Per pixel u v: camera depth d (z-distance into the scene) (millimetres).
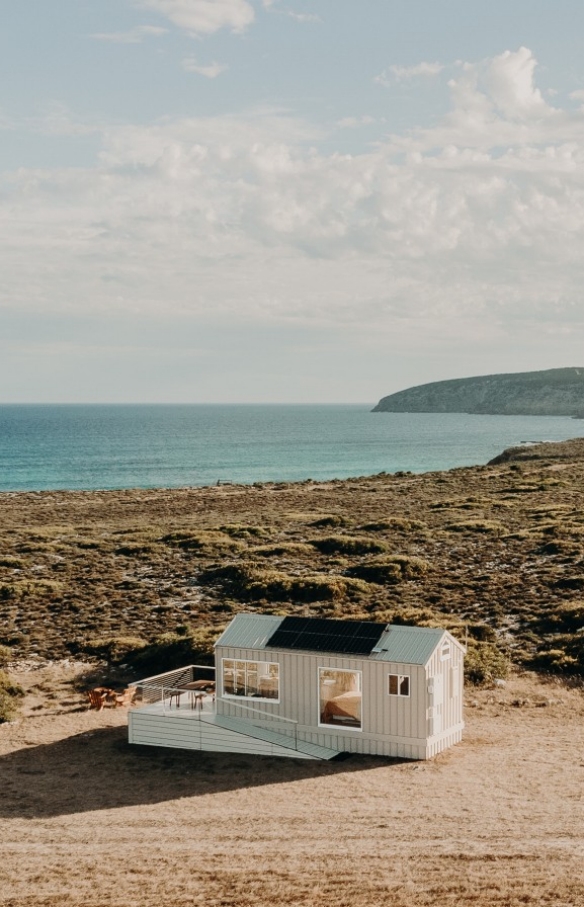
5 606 45094
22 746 27109
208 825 20328
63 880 17281
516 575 48219
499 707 29969
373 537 61125
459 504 75688
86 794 22984
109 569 52625
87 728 28906
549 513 68125
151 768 25000
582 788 22266
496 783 22828
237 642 27422
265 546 57531
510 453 134500
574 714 29172
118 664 36469
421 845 18297
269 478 160375
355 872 16953
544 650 35844
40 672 35719
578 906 14945
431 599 44156
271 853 18203
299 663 26453
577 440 149000
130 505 86375
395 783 23062
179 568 52656
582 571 47781
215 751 26484
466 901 15367
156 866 17797
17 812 21766
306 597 45094
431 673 25250
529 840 18375
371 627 26891
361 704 25750
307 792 22594
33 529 66938
